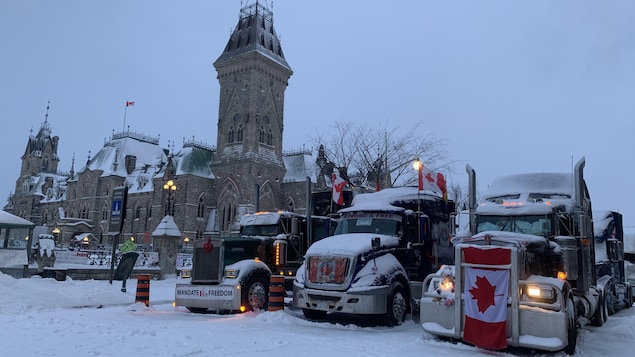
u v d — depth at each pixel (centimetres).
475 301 985
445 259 1631
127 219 8456
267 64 7788
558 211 1327
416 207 1566
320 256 1308
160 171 8056
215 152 8200
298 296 1327
